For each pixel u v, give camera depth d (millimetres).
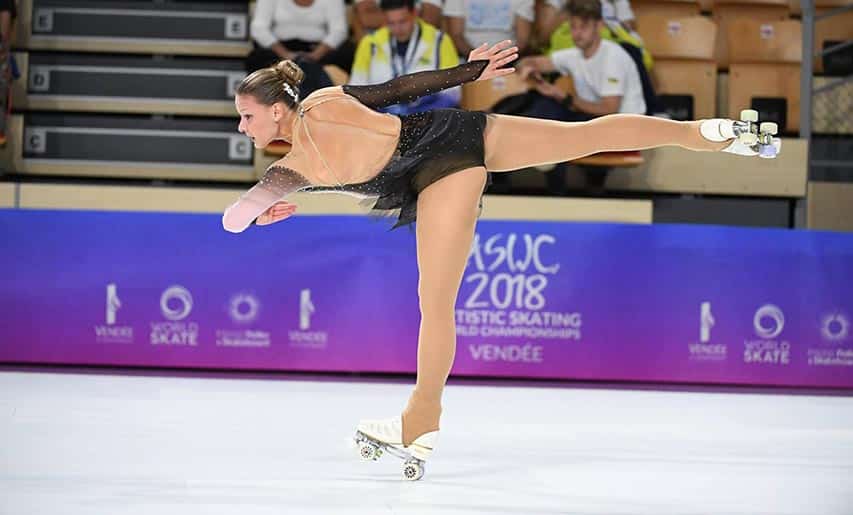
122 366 21234
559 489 10305
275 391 18438
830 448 13594
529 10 25312
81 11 26500
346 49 24906
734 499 10000
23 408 15273
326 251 20859
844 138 26547
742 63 27109
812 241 21234
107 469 10742
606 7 25156
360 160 10938
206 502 9258
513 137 11211
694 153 24953
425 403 10938
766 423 16031
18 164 25438
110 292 20922
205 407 16062
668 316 21000
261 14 24734
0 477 10180
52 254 20938
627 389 20375
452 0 25312
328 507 9148
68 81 26047
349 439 11344
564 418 16016
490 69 11344
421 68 23750
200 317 20875
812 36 25094
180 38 26547
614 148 11344
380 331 20812
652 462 12102
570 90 24859
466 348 20859
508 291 20859
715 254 21062
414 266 20797
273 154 25156
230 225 10602
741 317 21109
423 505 9344
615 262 20984
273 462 11461
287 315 20844
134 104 26000
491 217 22609
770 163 25000
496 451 12656
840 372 21266
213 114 26000
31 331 20984
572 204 22609
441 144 10922
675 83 26219
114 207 22906
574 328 20922
